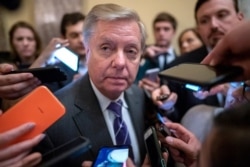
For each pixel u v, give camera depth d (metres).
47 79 0.77
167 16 3.11
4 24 3.17
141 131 0.95
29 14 3.31
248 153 0.32
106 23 0.82
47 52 1.21
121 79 0.84
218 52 0.60
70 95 0.92
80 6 3.36
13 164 0.55
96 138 0.86
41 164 0.57
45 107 0.62
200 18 1.53
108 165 0.64
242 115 0.35
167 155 0.76
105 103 0.91
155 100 1.07
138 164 0.89
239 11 1.54
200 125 0.84
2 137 0.54
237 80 0.59
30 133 0.60
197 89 0.59
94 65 0.85
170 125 0.80
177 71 0.62
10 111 0.62
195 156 0.71
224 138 0.34
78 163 0.78
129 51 0.84
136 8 3.63
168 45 3.11
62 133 0.83
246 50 0.56
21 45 2.57
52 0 3.29
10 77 0.71
